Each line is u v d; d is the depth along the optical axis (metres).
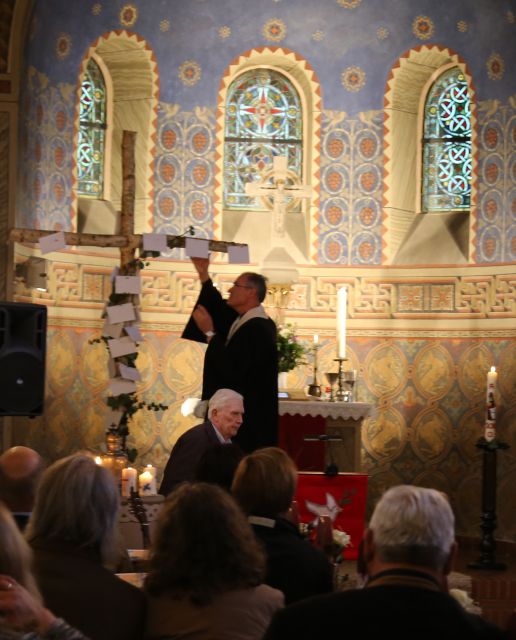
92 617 3.81
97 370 12.23
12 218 11.07
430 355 12.68
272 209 13.15
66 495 3.88
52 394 11.75
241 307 8.55
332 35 13.04
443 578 3.44
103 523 3.91
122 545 5.76
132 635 3.86
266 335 8.41
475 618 3.33
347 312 12.93
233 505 3.87
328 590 4.70
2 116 11.08
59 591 3.80
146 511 8.38
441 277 12.73
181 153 12.95
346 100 13.10
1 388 7.24
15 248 11.15
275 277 12.19
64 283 12.00
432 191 13.10
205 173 13.02
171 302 12.64
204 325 8.56
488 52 12.70
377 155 13.07
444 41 12.89
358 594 3.26
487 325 12.45
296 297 12.95
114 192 12.85
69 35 12.23
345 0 12.97
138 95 12.90
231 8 12.95
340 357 11.94
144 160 12.88
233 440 8.36
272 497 4.70
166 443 12.50
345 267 12.99
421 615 3.21
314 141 13.12
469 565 10.85
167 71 12.91
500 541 12.02
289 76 13.19
